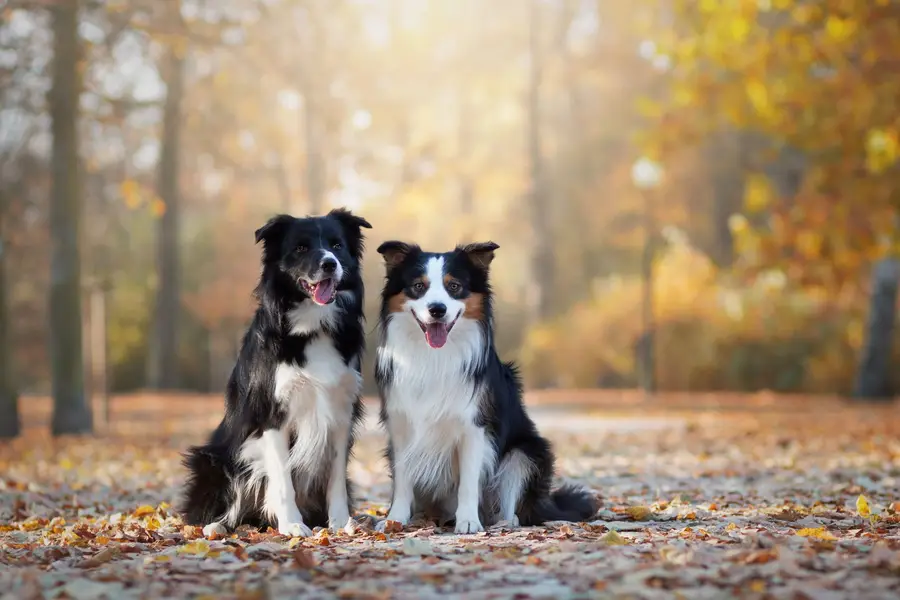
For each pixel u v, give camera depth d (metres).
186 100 27.14
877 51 14.28
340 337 5.89
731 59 15.18
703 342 25.28
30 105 16.77
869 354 20.62
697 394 24.56
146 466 10.07
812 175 16.78
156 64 24.27
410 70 27.42
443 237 32.28
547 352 27.22
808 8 14.38
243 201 32.72
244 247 31.89
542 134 33.62
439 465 5.93
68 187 14.45
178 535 5.85
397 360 5.84
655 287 26.09
